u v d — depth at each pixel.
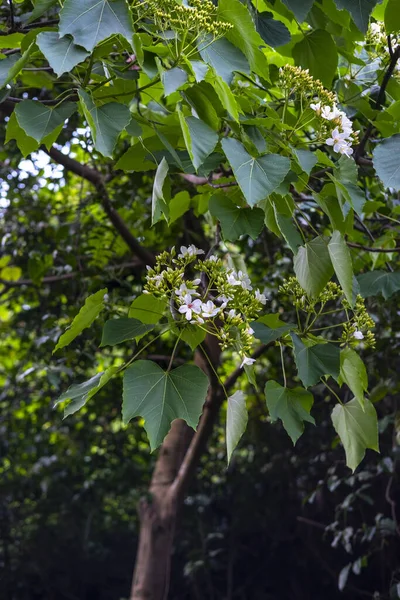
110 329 1.78
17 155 4.33
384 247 2.80
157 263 1.90
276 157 1.76
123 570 5.82
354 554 5.01
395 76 2.48
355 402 2.00
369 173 2.96
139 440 5.50
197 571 5.43
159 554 4.21
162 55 1.85
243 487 5.36
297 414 1.88
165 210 1.75
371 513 4.68
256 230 1.86
